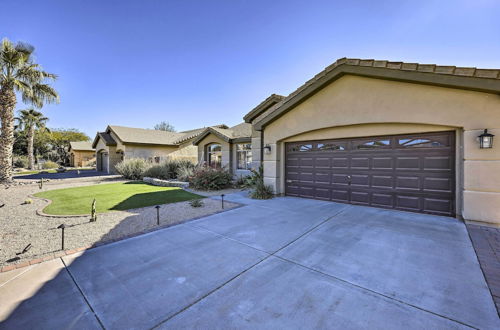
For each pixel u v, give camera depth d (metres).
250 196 9.70
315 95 8.02
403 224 5.53
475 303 2.59
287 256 3.90
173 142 24.17
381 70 6.26
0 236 4.96
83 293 2.88
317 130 8.28
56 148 42.88
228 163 14.88
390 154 6.89
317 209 7.17
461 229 5.09
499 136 5.04
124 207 7.77
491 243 4.29
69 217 6.50
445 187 6.03
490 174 5.16
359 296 2.76
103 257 3.94
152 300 2.73
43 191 11.56
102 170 26.80
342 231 5.12
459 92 5.45
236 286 3.01
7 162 14.49
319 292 2.85
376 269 3.42
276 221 5.98
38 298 2.77
